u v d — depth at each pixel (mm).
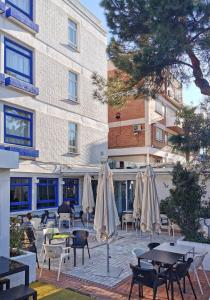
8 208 8359
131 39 11164
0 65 15969
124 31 11039
